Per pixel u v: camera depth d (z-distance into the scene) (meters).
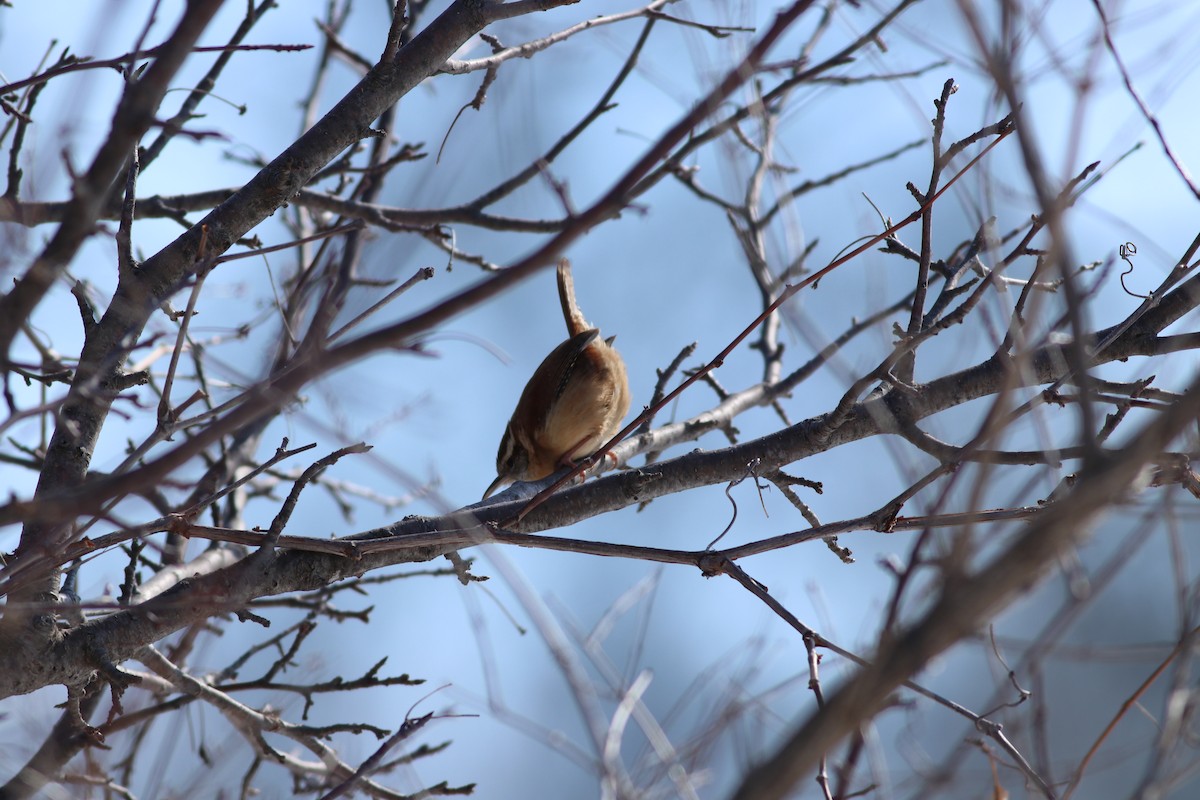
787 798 3.35
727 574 6.76
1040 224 6.69
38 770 8.30
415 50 8.20
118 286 6.99
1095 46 4.13
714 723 8.34
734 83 4.21
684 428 11.39
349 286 8.33
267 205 7.89
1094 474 3.77
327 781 9.21
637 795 7.33
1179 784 6.29
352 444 5.95
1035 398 6.42
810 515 8.70
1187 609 6.49
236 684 9.07
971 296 7.11
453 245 10.97
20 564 5.80
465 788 9.19
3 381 5.91
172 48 4.34
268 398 4.29
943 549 4.42
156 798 8.90
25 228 4.97
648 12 8.58
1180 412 3.44
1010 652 8.28
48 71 6.34
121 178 9.15
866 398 8.88
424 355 6.44
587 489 8.95
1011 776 7.04
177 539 10.58
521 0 8.27
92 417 7.15
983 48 3.78
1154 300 7.34
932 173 7.22
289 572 7.83
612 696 8.85
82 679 7.19
